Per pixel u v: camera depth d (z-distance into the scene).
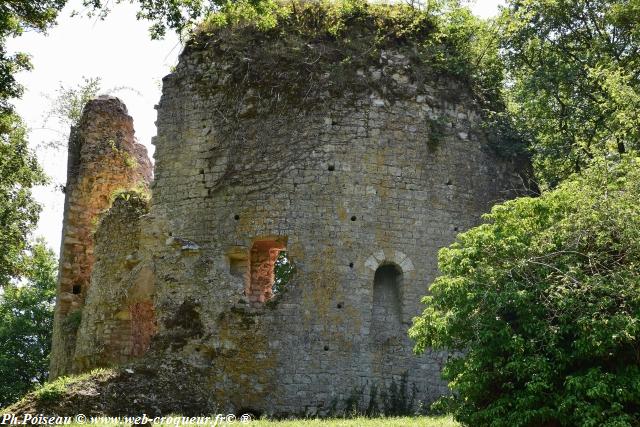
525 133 26.61
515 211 16.62
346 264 22.55
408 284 22.73
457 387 15.71
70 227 29.89
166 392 21.34
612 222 15.55
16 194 31.64
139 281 24.53
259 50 24.41
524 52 30.33
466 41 25.69
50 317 43.34
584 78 28.58
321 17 24.81
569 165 28.69
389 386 22.02
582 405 14.21
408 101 23.88
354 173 23.08
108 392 20.67
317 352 22.00
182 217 24.12
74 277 29.64
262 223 23.03
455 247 17.98
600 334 14.30
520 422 14.59
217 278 23.16
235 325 22.55
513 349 15.15
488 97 25.97
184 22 20.73
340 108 23.42
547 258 15.62
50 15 21.83
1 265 32.84
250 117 23.84
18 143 30.28
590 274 15.52
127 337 25.39
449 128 24.22
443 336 15.82
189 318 23.05
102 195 30.12
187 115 24.70
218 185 23.77
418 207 23.30
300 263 22.53
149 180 32.28
